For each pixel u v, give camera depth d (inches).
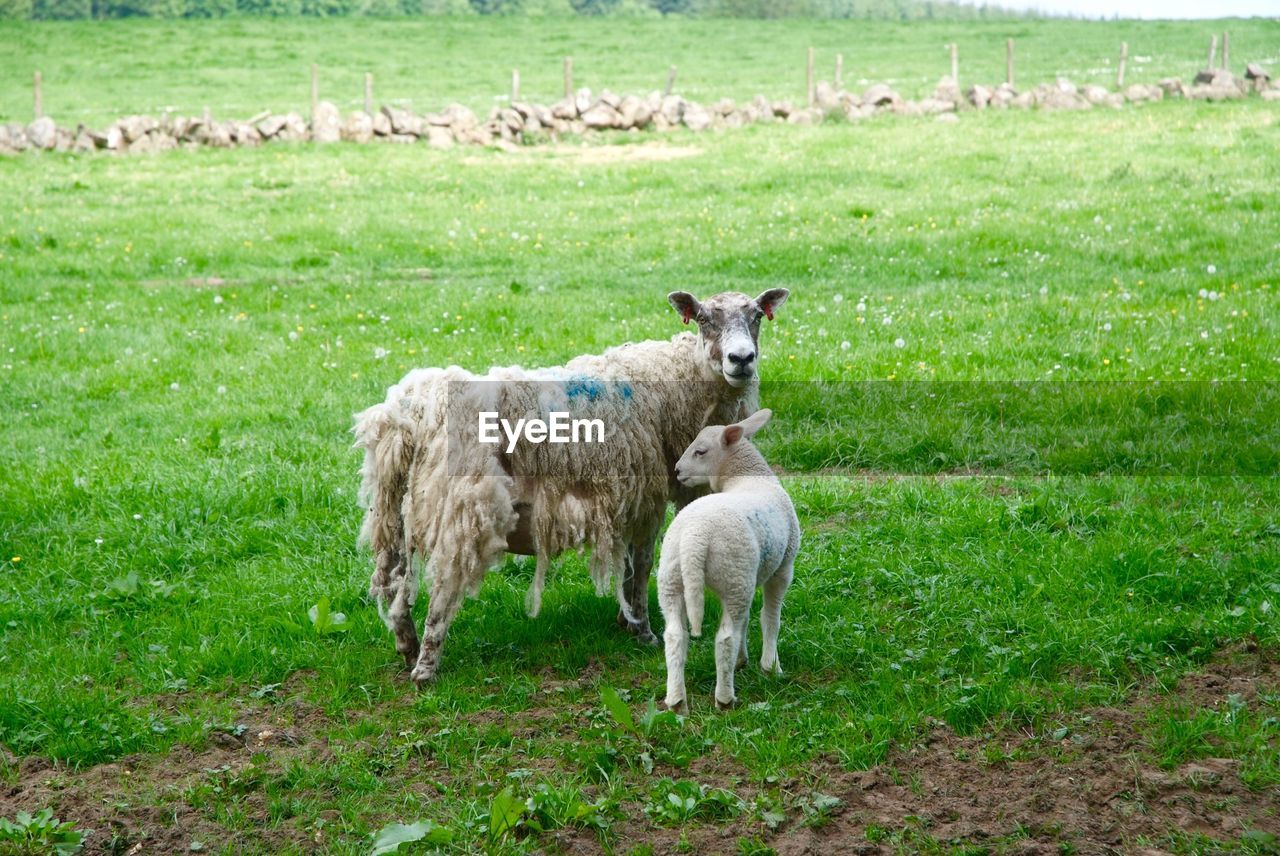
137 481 333.1
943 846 171.8
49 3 3558.1
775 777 188.4
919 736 200.4
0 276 633.6
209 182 895.1
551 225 743.7
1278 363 401.1
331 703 220.5
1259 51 1631.4
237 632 249.0
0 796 191.3
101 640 247.8
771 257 634.2
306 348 492.7
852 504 309.1
